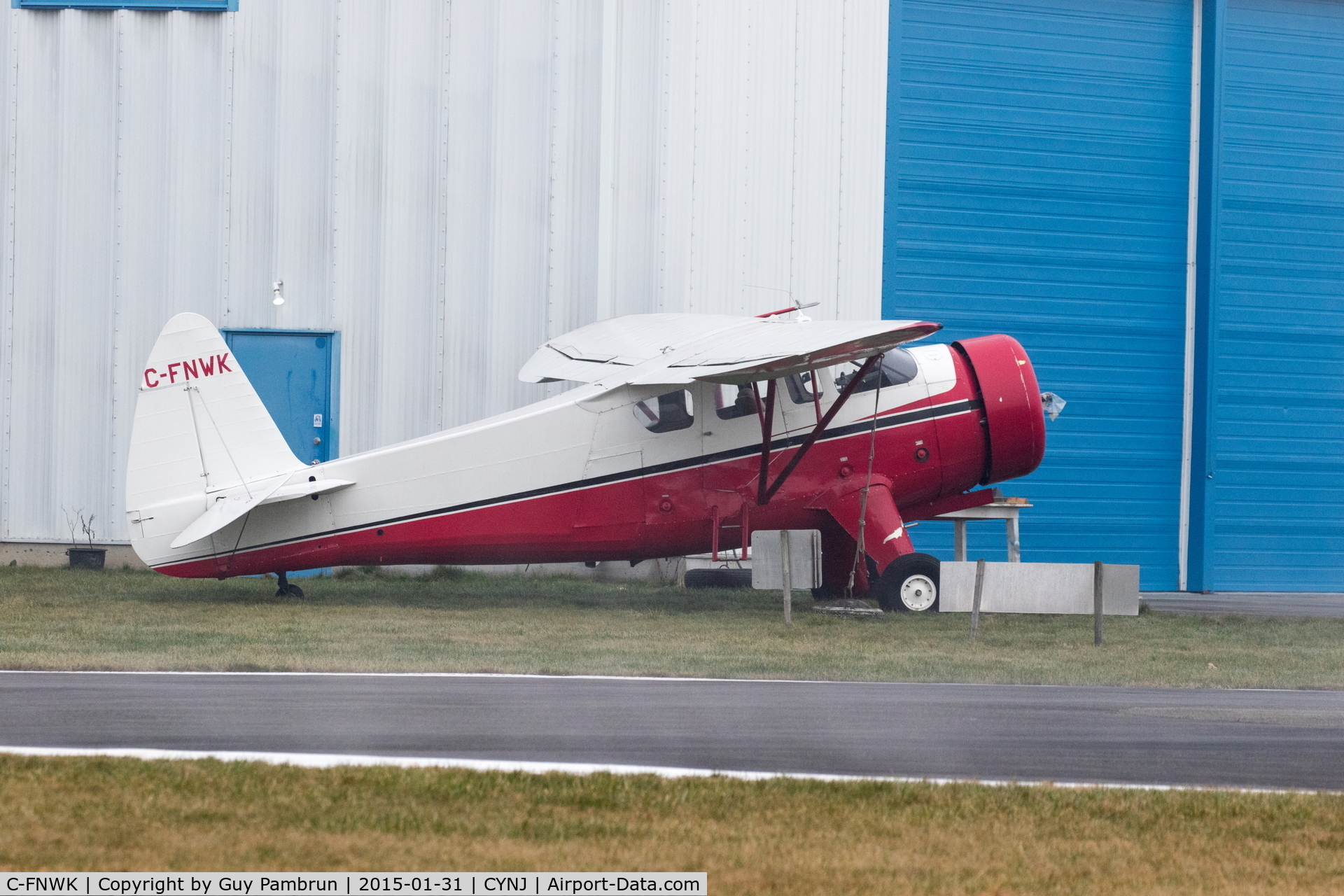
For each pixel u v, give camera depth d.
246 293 64.38
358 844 16.30
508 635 39.94
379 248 64.38
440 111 64.50
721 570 61.09
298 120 64.25
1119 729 25.59
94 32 64.38
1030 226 71.44
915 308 69.50
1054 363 71.88
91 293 64.38
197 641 36.75
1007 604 41.06
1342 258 75.38
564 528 49.72
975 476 51.56
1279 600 68.12
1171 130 73.56
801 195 67.00
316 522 49.91
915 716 26.50
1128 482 72.81
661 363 47.59
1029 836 17.41
